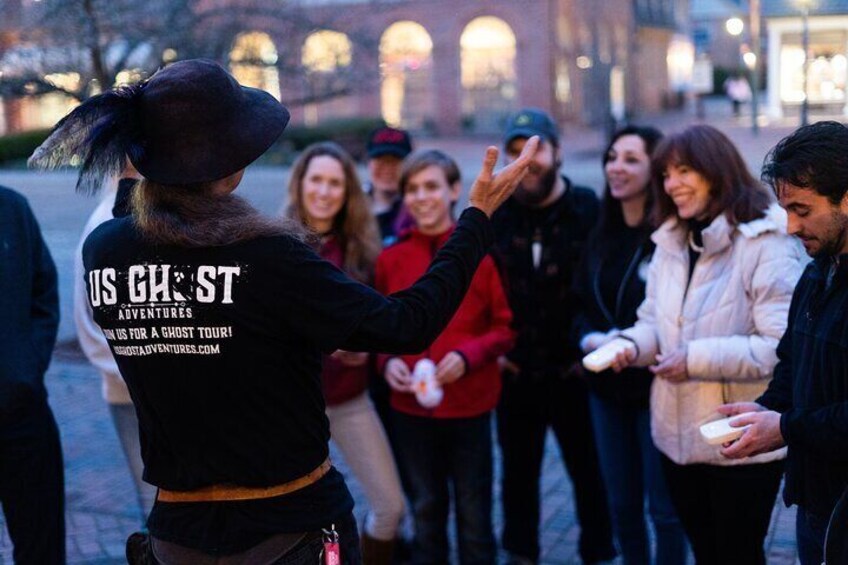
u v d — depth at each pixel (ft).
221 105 6.98
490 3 104.01
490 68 106.22
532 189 13.83
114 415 12.71
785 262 10.47
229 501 7.06
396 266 13.64
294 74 31.76
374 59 34.76
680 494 11.12
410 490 14.84
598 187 59.72
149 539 7.52
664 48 147.95
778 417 8.41
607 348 11.13
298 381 7.16
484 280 13.34
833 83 71.77
